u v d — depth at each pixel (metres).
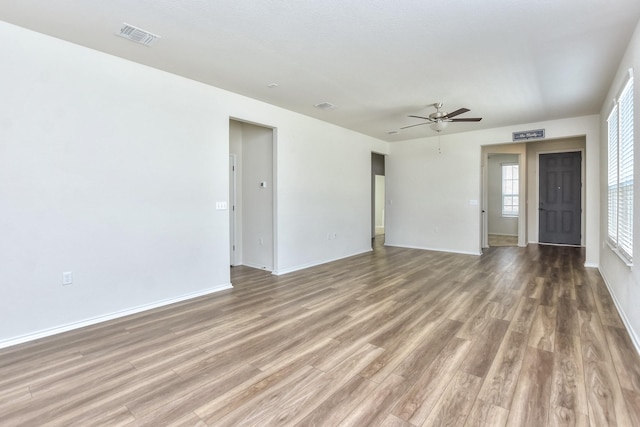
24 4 2.46
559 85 4.11
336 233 6.51
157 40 3.03
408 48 3.16
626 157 3.22
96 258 3.28
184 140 3.97
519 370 2.32
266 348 2.71
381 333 2.99
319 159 6.04
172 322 3.28
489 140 6.70
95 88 3.24
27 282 2.87
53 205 3.00
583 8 2.49
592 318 3.25
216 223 4.34
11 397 2.05
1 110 2.73
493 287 4.43
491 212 10.38
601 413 1.84
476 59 3.40
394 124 6.32
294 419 1.84
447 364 2.42
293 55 3.33
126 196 3.48
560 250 7.43
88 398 2.04
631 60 2.94
